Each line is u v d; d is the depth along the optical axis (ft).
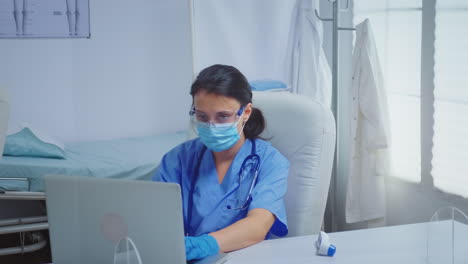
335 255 3.94
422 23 7.48
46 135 9.71
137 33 12.73
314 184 5.17
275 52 8.71
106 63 12.53
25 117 11.95
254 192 4.60
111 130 12.82
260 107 5.42
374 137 8.02
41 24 11.71
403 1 7.99
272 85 8.20
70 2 11.87
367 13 8.94
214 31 8.14
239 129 4.67
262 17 8.51
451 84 7.03
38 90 11.97
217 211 4.65
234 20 8.29
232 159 4.87
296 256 3.94
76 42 12.16
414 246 4.10
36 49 11.82
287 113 5.29
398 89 8.31
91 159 9.34
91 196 3.39
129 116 12.95
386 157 8.21
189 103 13.39
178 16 13.00
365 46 7.93
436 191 7.47
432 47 7.32
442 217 4.78
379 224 8.41
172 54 13.10
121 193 3.30
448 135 7.16
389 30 8.39
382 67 8.63
